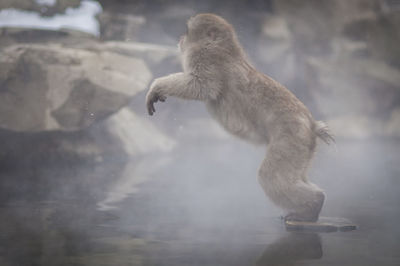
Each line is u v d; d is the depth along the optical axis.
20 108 14.65
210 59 7.48
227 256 5.38
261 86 7.34
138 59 19.00
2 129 14.30
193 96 7.41
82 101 15.63
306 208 6.94
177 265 5.02
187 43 7.86
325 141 7.20
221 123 7.67
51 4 22.12
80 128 15.55
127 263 5.09
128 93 16.52
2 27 18.81
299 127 6.99
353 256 5.39
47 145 15.71
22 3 21.30
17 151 15.05
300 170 6.93
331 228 6.78
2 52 15.41
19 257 5.30
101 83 16.11
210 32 7.65
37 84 15.16
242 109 7.41
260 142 7.45
